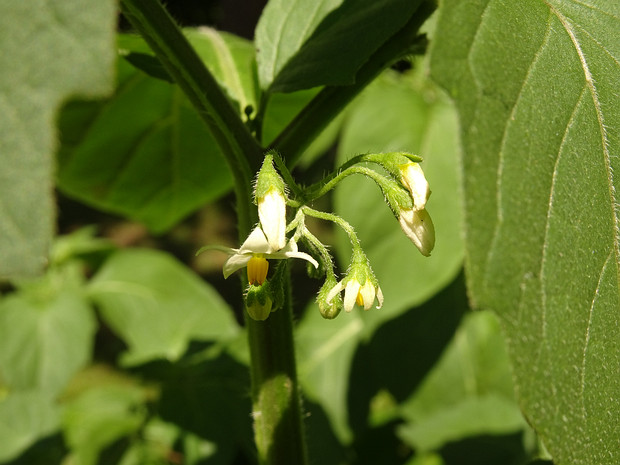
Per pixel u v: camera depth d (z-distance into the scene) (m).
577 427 0.05
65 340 0.16
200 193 0.11
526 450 0.12
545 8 0.05
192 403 0.12
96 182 0.10
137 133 0.10
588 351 0.05
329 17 0.07
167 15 0.06
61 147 0.10
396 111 0.12
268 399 0.07
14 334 0.16
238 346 0.12
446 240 0.12
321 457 0.12
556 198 0.05
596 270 0.05
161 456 0.12
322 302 0.06
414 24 0.06
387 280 0.12
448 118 0.12
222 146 0.06
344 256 0.12
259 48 0.07
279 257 0.06
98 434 0.12
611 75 0.05
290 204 0.06
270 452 0.07
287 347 0.07
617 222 0.05
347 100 0.07
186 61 0.06
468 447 0.12
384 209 0.12
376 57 0.07
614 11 0.05
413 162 0.06
